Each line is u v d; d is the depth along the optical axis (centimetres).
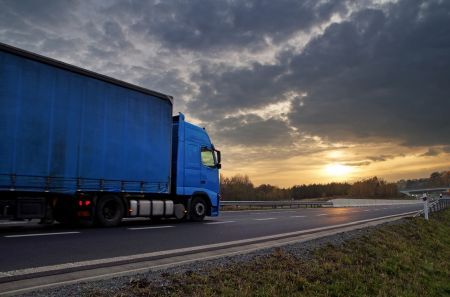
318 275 718
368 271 820
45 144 1081
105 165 1244
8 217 1040
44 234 1002
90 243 870
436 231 1923
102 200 1255
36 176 1055
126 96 1331
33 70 1067
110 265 650
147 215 1409
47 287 495
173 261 707
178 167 1547
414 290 794
